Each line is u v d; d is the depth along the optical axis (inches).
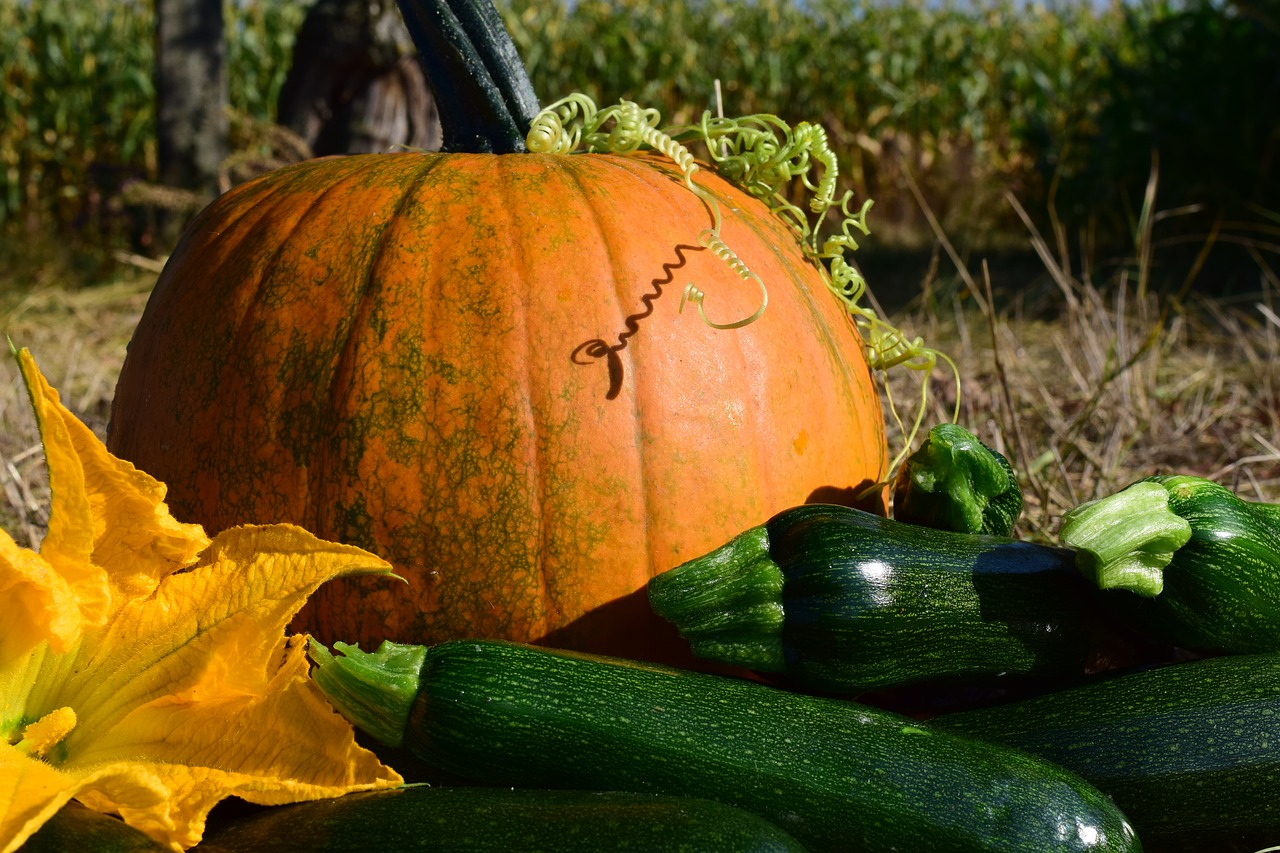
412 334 82.9
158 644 73.2
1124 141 411.2
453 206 87.3
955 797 69.6
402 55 375.9
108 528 72.6
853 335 101.7
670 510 84.0
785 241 100.0
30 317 325.4
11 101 533.0
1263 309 213.0
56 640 67.7
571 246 85.8
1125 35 523.5
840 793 70.4
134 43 552.1
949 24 650.8
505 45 101.1
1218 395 209.2
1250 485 161.6
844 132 586.6
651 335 84.7
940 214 508.7
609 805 66.7
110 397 225.8
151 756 72.3
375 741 82.4
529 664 74.9
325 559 72.8
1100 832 68.9
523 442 81.9
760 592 80.1
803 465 89.9
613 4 641.6
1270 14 374.6
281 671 72.4
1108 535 77.5
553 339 83.1
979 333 272.1
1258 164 376.2
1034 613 81.0
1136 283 321.7
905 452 107.3
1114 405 181.2
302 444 83.4
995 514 90.7
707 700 74.2
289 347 84.7
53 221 516.7
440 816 66.8
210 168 429.7
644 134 96.9
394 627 83.1
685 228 90.6
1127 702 78.5
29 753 67.6
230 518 85.5
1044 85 548.7
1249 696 76.5
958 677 81.6
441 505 81.7
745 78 625.3
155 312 94.5
